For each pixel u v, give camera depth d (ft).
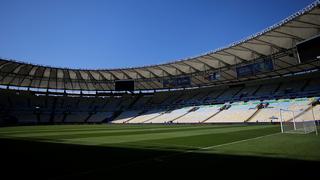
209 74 154.51
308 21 83.46
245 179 16.48
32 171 20.04
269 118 109.81
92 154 29.01
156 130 81.25
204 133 61.31
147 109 185.37
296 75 137.39
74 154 29.17
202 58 131.75
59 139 50.42
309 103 109.81
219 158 24.30
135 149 32.99
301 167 19.22
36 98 180.45
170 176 17.66
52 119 170.81
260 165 20.43
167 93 194.70
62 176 18.34
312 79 131.03
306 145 31.24
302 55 88.43
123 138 51.49
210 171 18.85
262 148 30.19
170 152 29.48
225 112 137.59
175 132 68.44
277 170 18.52
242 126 94.79
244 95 150.30
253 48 113.29
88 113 187.83
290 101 119.65
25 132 76.07
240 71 135.54
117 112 190.60
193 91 184.14
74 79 178.29
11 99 167.84
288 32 93.45
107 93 202.28
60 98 190.29
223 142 38.91
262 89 147.23
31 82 174.40
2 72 148.15
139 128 98.22
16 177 18.20
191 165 21.25
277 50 113.60
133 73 168.45
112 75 173.06
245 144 35.24
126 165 22.00
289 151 26.91
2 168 21.27
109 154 28.78
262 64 124.77
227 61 135.13
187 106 168.25
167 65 148.97
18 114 161.07
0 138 53.67
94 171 19.79
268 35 96.99
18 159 25.82
